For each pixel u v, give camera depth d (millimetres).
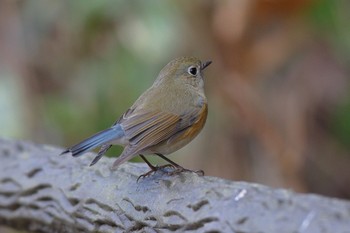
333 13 12969
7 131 11695
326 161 13836
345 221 5922
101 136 8148
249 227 6426
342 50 13172
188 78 9148
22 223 8727
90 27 11914
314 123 13602
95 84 12172
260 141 12422
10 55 12125
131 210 7543
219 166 12328
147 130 8430
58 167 8516
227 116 12422
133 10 11672
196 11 11977
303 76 12914
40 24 12156
